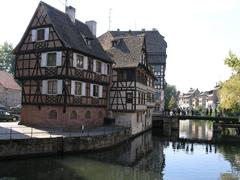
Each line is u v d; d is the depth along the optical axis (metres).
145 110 40.81
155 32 65.31
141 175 18.30
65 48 27.11
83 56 29.56
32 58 28.88
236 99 26.19
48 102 27.70
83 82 29.55
